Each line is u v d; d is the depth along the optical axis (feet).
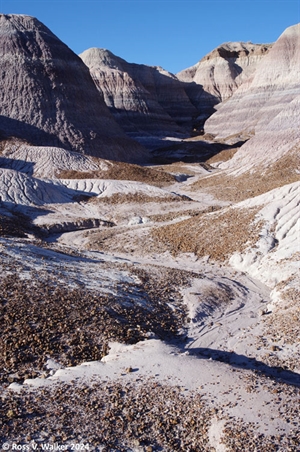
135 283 62.85
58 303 50.90
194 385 35.12
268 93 341.00
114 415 32.42
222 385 34.76
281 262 69.62
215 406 32.32
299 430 29.45
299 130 175.42
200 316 55.98
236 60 501.15
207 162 238.07
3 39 257.96
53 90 248.52
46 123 236.02
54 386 36.45
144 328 49.75
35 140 226.99
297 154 160.35
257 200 89.71
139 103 385.29
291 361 43.29
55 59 258.78
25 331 45.03
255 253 75.10
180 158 262.47
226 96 465.06
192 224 92.94
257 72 366.22
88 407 33.32
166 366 38.24
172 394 34.17
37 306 49.52
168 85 469.98
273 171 155.22
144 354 40.65
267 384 34.83
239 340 49.37
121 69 466.70
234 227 84.28
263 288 66.85
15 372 39.88
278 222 80.07
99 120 256.32
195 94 476.54
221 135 343.46
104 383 36.37
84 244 95.86
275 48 362.33
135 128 360.48
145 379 36.47
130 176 180.24
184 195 144.66
